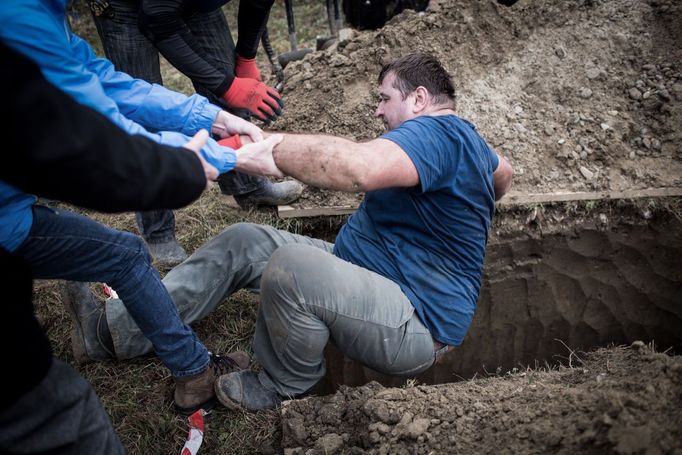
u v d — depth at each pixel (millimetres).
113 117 1629
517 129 3719
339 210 3350
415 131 2119
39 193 1293
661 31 3920
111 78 2025
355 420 2203
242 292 2965
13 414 1371
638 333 3301
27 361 1365
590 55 3910
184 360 2203
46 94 1191
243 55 3053
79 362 2588
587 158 3586
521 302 3414
